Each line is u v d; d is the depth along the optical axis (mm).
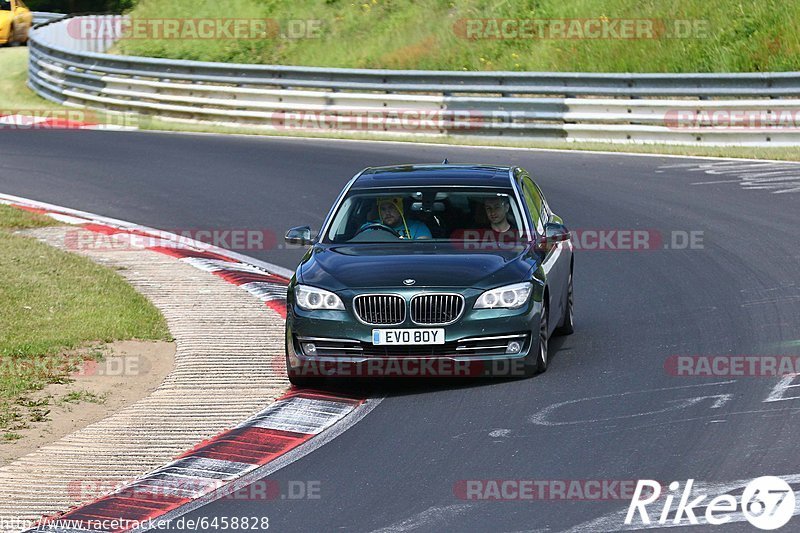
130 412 28469
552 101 77312
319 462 24500
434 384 30328
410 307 29031
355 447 25375
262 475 23844
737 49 90188
